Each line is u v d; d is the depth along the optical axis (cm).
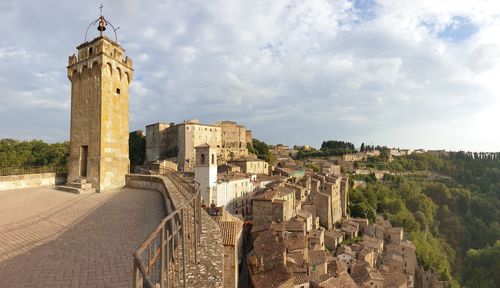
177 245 525
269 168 9862
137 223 1150
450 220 10744
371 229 7069
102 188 2141
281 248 3025
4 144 6638
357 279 4059
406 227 9100
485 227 10244
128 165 2456
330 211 7181
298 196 6359
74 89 2359
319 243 4984
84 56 2300
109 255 793
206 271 556
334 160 17875
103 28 2327
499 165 16562
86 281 630
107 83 2239
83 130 2275
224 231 1930
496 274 6538
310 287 3075
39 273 670
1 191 2108
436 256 7206
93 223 1149
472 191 13488
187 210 671
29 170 2508
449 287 5959
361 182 12750
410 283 5441
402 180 14100
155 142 11356
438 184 13250
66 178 2597
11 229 1060
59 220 1200
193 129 10250
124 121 2422
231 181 5531
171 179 1945
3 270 683
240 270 3316
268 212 4478
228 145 11606
